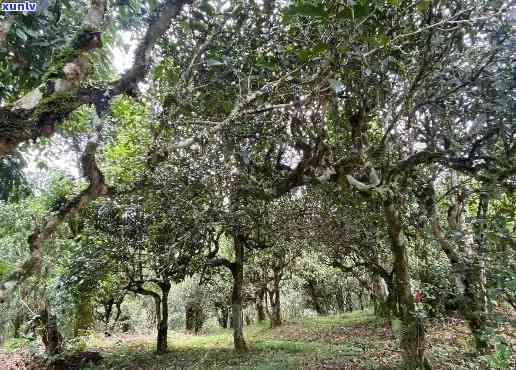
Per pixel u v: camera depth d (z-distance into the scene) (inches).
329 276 986.1
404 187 289.1
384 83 221.8
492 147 222.8
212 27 168.4
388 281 563.2
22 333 409.4
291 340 631.8
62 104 101.1
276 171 265.9
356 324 739.4
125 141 257.3
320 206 428.5
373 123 311.7
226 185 269.1
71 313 477.4
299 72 158.4
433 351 337.1
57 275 414.0
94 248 415.5
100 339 730.2
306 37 136.7
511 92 197.6
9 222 405.4
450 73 218.4
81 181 344.5
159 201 284.0
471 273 249.9
